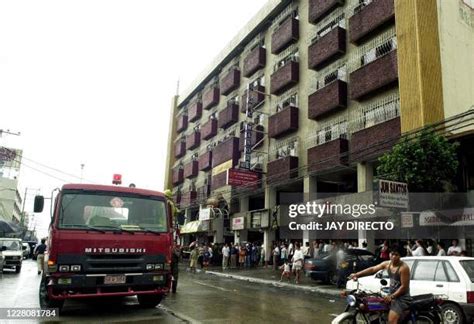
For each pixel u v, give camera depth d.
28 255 36.38
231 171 25.97
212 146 37.59
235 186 29.06
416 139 14.48
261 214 26.73
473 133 14.07
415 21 17.19
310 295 13.54
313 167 22.12
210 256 26.86
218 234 31.64
